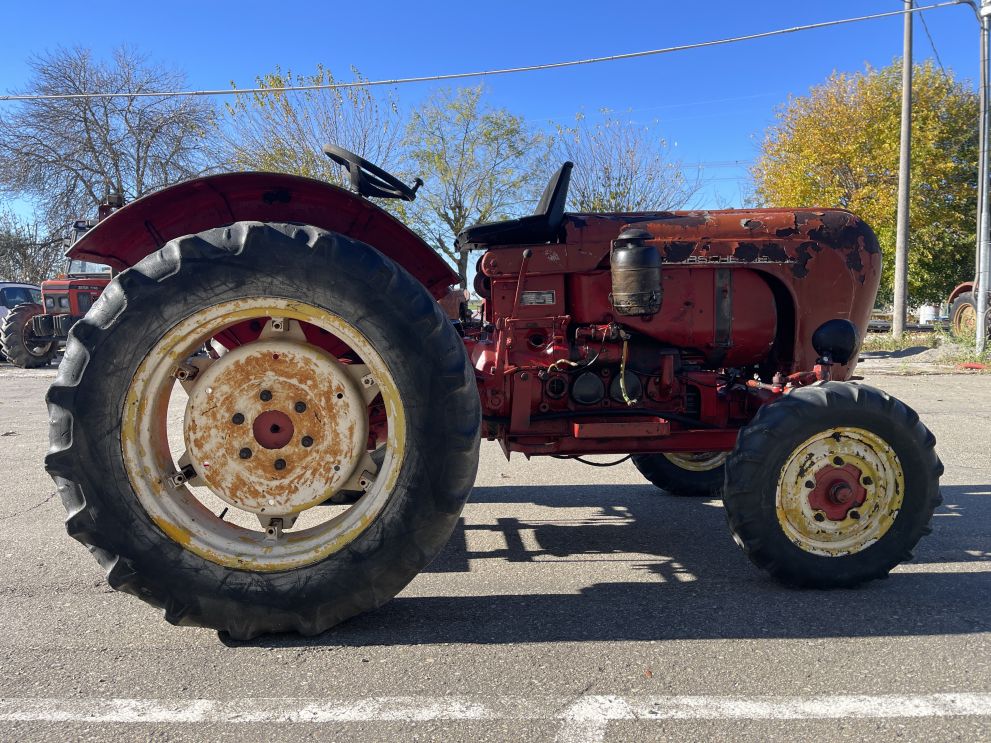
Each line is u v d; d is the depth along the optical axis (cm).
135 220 263
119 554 222
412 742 179
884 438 271
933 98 2480
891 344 1459
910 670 213
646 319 324
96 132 2747
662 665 217
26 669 216
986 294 1206
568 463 532
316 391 233
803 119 2586
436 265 287
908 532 275
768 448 267
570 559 318
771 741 179
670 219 329
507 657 222
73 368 220
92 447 219
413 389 230
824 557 273
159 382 224
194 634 239
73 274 1334
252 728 186
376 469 241
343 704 196
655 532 360
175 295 222
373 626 245
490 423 322
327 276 227
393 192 324
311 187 258
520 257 322
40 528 361
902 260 1645
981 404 780
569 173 318
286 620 230
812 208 346
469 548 335
